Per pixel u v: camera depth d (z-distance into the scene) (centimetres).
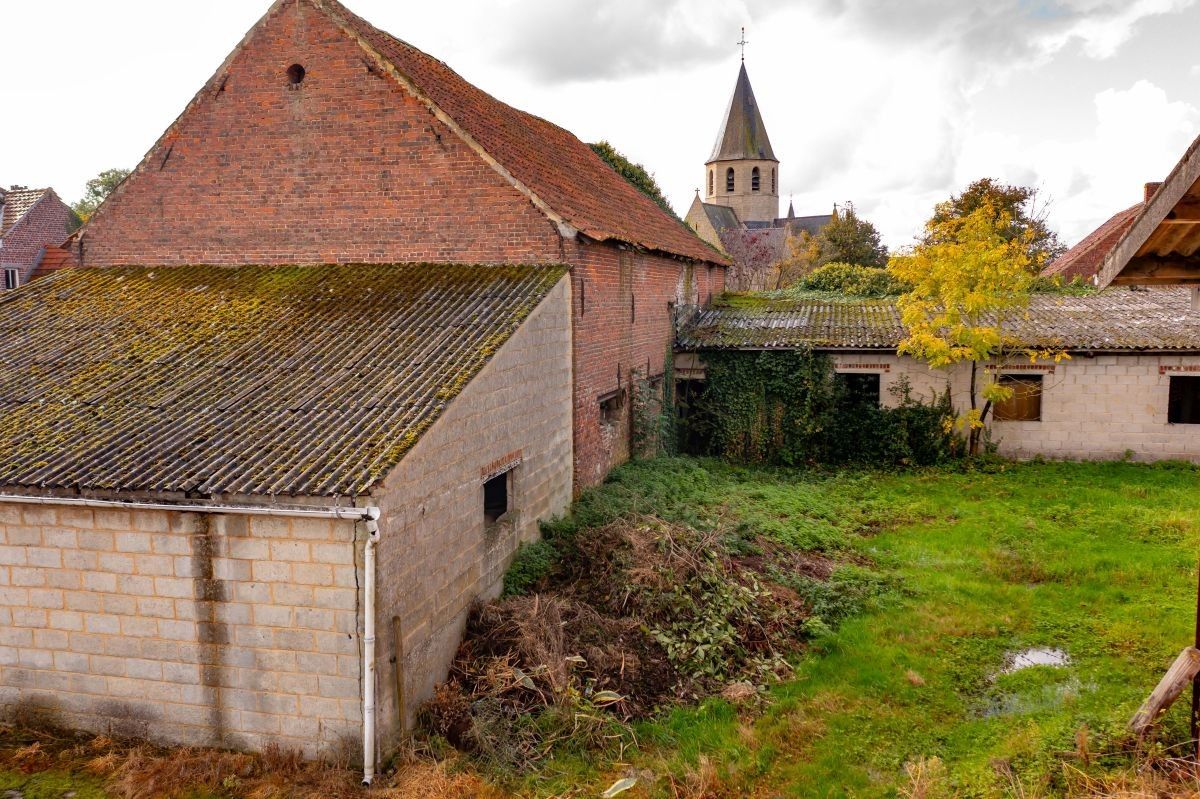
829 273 2767
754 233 5531
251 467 739
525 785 712
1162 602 1059
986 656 943
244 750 759
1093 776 670
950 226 1769
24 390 951
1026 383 1834
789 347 1888
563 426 1261
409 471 766
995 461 1819
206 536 742
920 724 807
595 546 1100
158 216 1395
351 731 730
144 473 742
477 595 942
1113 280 701
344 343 1014
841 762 745
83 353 1053
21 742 782
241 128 1345
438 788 693
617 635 924
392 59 1297
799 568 1202
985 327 1711
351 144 1303
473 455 923
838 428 1905
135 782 712
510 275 1209
